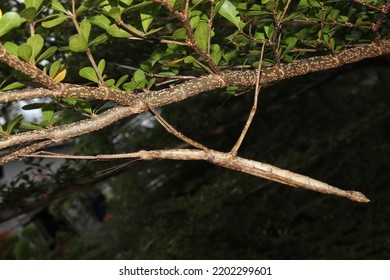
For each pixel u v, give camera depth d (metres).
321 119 9.70
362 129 7.17
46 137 2.34
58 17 2.01
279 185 8.12
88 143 6.88
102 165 4.98
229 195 6.70
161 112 8.12
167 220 7.77
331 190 3.59
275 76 2.70
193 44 2.28
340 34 3.15
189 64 2.75
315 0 2.56
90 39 2.81
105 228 11.60
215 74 2.54
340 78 11.82
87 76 2.27
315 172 8.16
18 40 3.78
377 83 9.27
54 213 10.36
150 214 10.00
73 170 5.15
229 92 3.14
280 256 7.37
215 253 7.12
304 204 8.05
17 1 3.85
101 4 2.12
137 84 2.44
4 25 1.82
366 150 7.93
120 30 2.18
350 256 6.92
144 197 11.60
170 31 3.41
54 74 2.09
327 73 6.72
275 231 8.52
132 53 3.84
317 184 3.54
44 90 2.14
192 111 6.77
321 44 2.75
